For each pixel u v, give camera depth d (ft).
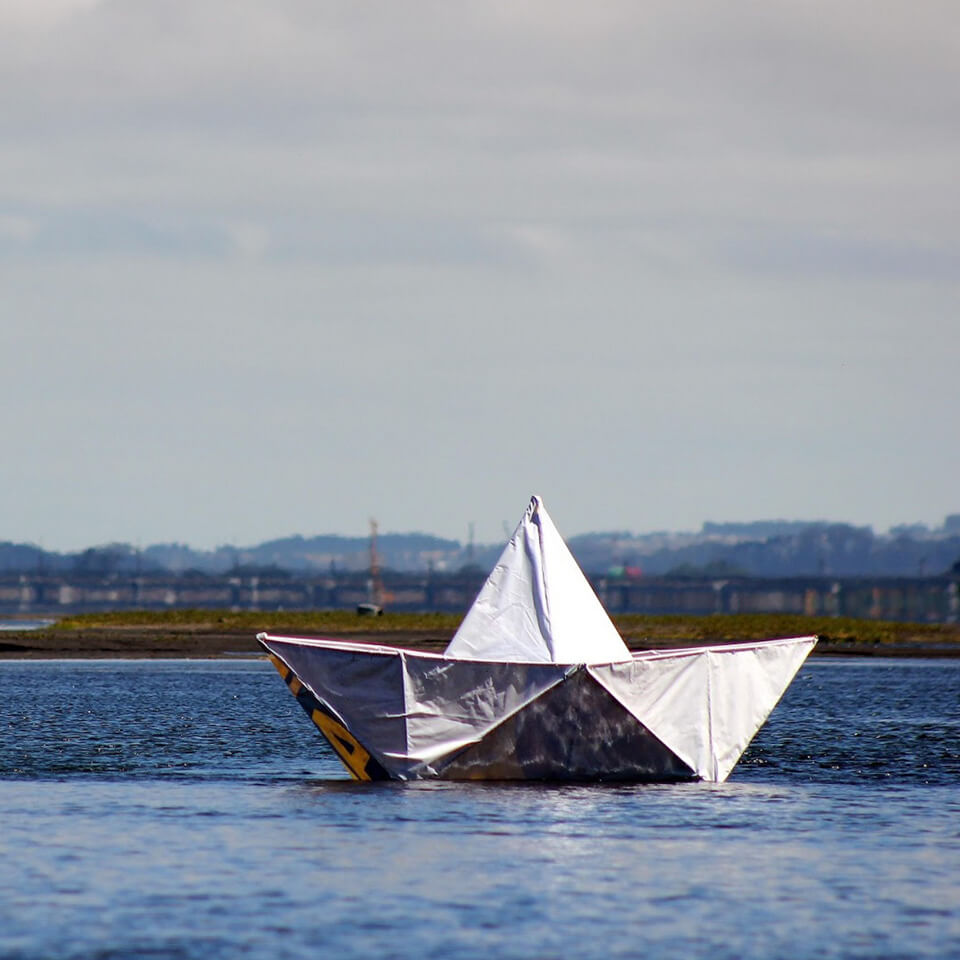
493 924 279.08
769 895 303.48
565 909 290.76
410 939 268.21
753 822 384.68
